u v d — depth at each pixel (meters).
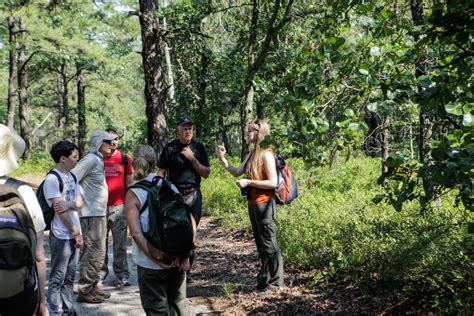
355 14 3.83
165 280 4.21
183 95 16.34
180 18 12.48
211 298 6.29
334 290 5.88
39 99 44.72
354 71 3.44
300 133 3.48
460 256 4.96
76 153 5.48
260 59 10.75
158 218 4.02
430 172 3.10
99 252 6.20
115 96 34.72
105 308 6.07
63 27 23.28
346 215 8.16
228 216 11.07
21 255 2.93
